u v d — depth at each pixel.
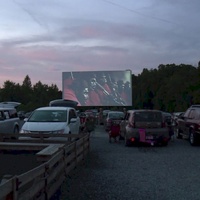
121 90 44.25
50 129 15.86
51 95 117.12
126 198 8.24
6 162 13.02
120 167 12.23
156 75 96.00
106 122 30.11
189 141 19.95
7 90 112.88
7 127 19.27
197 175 10.80
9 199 5.28
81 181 10.04
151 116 18.33
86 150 14.57
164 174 10.98
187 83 71.94
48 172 7.76
